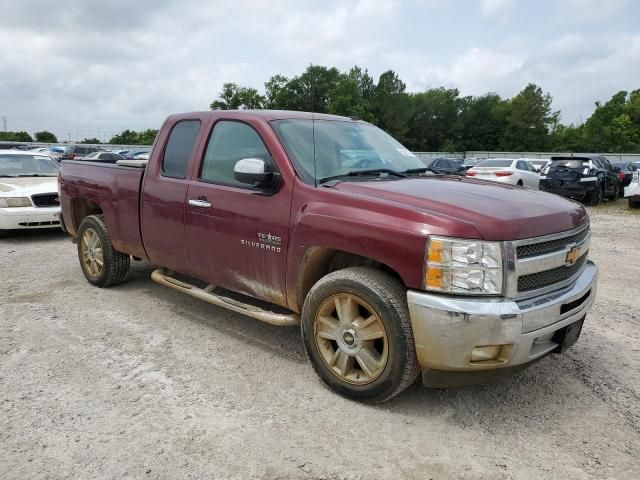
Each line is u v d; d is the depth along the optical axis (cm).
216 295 433
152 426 303
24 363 382
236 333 449
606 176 1761
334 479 261
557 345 329
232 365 386
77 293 557
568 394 353
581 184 1633
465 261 283
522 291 299
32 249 812
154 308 511
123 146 5603
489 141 9731
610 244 918
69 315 487
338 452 282
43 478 256
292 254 356
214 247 413
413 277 295
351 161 405
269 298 387
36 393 338
